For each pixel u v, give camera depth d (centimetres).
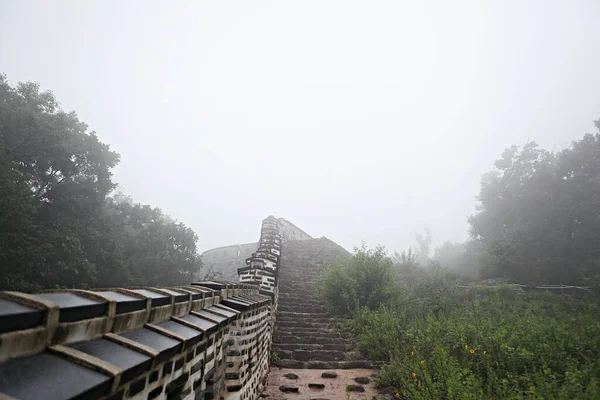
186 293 325
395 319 945
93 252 1548
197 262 2261
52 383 123
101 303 182
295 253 2162
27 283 1201
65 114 1628
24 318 130
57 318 148
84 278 1454
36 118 1430
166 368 224
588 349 641
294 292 1438
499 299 1266
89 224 1617
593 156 1731
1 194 1108
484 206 2305
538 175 1880
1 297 140
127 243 1981
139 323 227
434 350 685
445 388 532
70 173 1567
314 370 802
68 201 1575
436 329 789
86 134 1752
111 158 1803
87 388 129
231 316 403
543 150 2017
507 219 2025
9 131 1377
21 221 1149
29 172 1430
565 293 1422
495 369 605
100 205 1784
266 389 681
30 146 1411
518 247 1761
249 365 519
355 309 1123
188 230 2264
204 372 317
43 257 1245
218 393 392
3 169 1162
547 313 1079
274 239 1891
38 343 137
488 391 509
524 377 545
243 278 1188
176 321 285
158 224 2147
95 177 1783
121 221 2041
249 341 518
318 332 1014
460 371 570
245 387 489
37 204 1422
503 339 685
